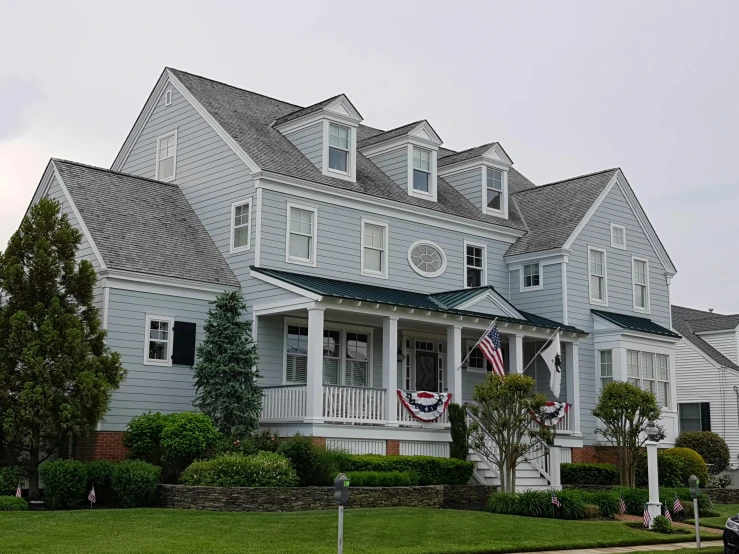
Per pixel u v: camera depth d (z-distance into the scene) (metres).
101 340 21.27
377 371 28.00
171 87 29.30
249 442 21.75
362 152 31.42
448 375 26.36
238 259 25.80
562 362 30.41
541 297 31.06
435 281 29.61
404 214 29.08
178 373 24.09
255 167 25.53
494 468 25.92
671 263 35.09
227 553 13.95
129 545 14.41
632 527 20.02
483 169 32.25
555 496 20.83
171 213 26.91
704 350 41.44
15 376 19.91
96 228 24.19
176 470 21.80
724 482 32.19
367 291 26.20
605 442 30.38
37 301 20.78
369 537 16.14
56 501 19.53
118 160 31.19
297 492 19.84
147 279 23.61
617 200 33.38
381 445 24.45
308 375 23.16
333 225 27.16
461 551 15.31
